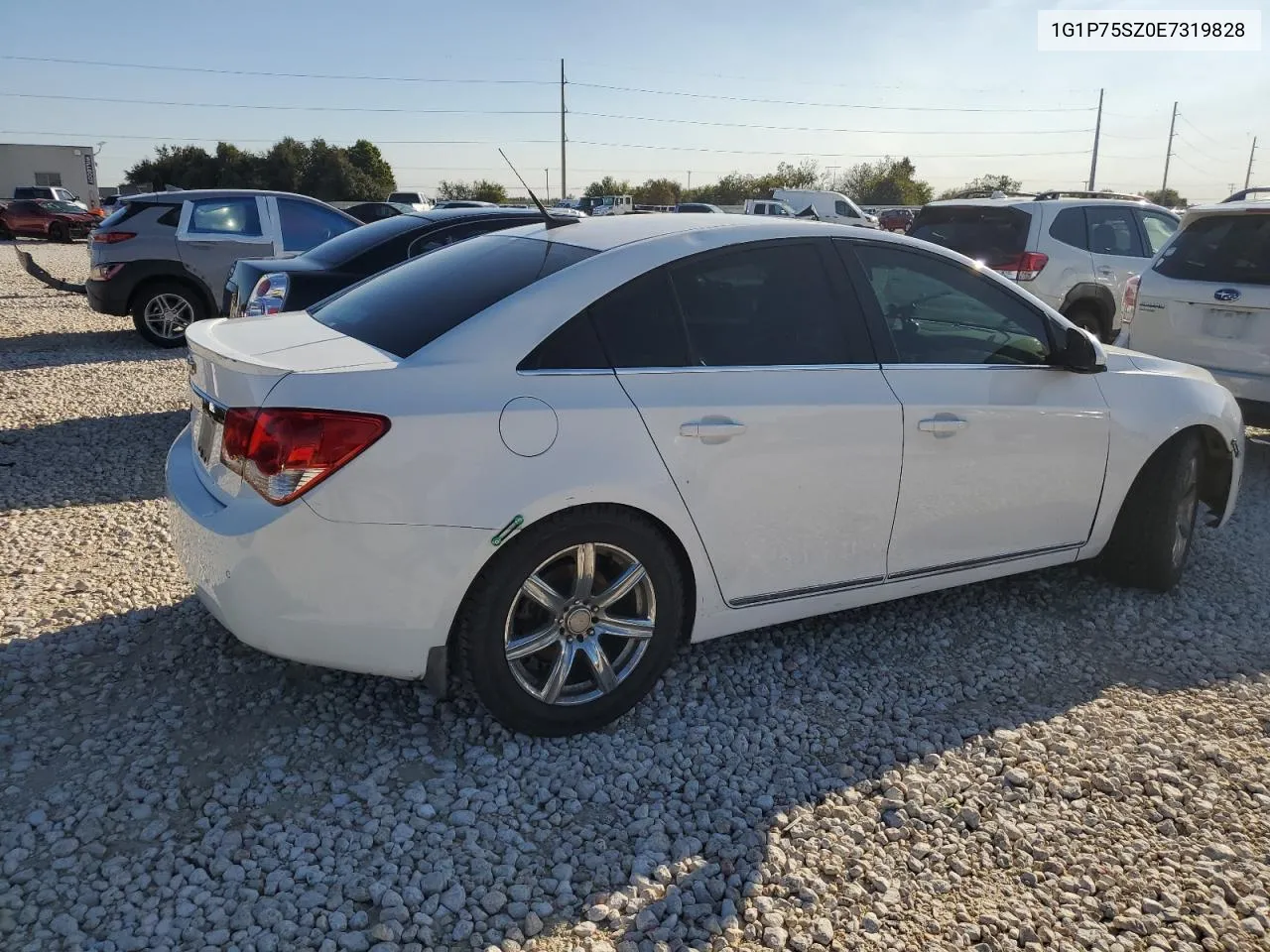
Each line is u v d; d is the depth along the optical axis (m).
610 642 3.28
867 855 2.70
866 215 34.22
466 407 2.83
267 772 2.94
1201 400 4.36
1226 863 2.71
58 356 9.73
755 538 3.32
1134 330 6.88
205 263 10.35
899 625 4.12
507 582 2.92
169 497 3.19
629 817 2.84
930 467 3.61
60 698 3.28
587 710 3.18
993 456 3.76
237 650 3.63
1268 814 2.92
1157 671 3.80
